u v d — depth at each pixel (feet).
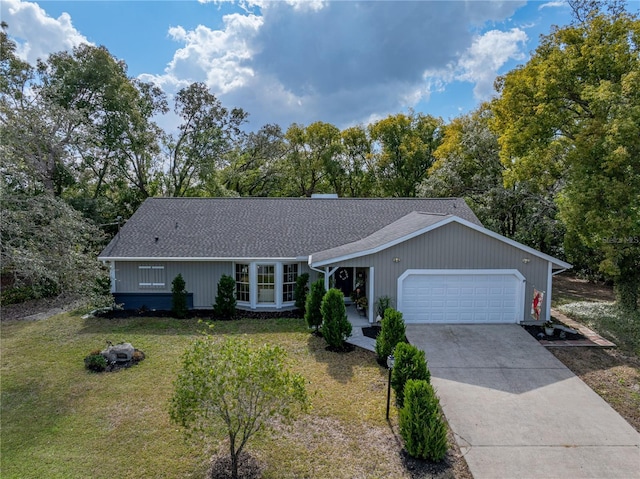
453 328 43.70
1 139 51.88
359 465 21.33
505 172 63.52
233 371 19.76
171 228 56.24
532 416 26.50
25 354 37.09
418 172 126.52
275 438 23.62
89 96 84.94
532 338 40.63
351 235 56.34
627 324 43.42
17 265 36.83
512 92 56.03
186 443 22.30
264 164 131.34
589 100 47.73
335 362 34.83
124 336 41.96
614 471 21.02
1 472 20.74
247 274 53.16
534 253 44.14
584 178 45.44
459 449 22.90
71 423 25.48
